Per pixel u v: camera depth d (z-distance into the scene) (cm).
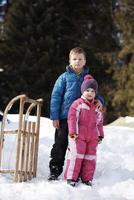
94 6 3456
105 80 3183
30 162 705
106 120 2978
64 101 716
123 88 2950
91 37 3397
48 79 3008
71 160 673
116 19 3136
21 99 674
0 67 3122
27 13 3186
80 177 684
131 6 3105
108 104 3067
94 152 688
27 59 3073
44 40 3095
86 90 690
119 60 3094
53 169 704
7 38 3197
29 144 701
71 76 721
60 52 3200
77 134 674
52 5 3247
